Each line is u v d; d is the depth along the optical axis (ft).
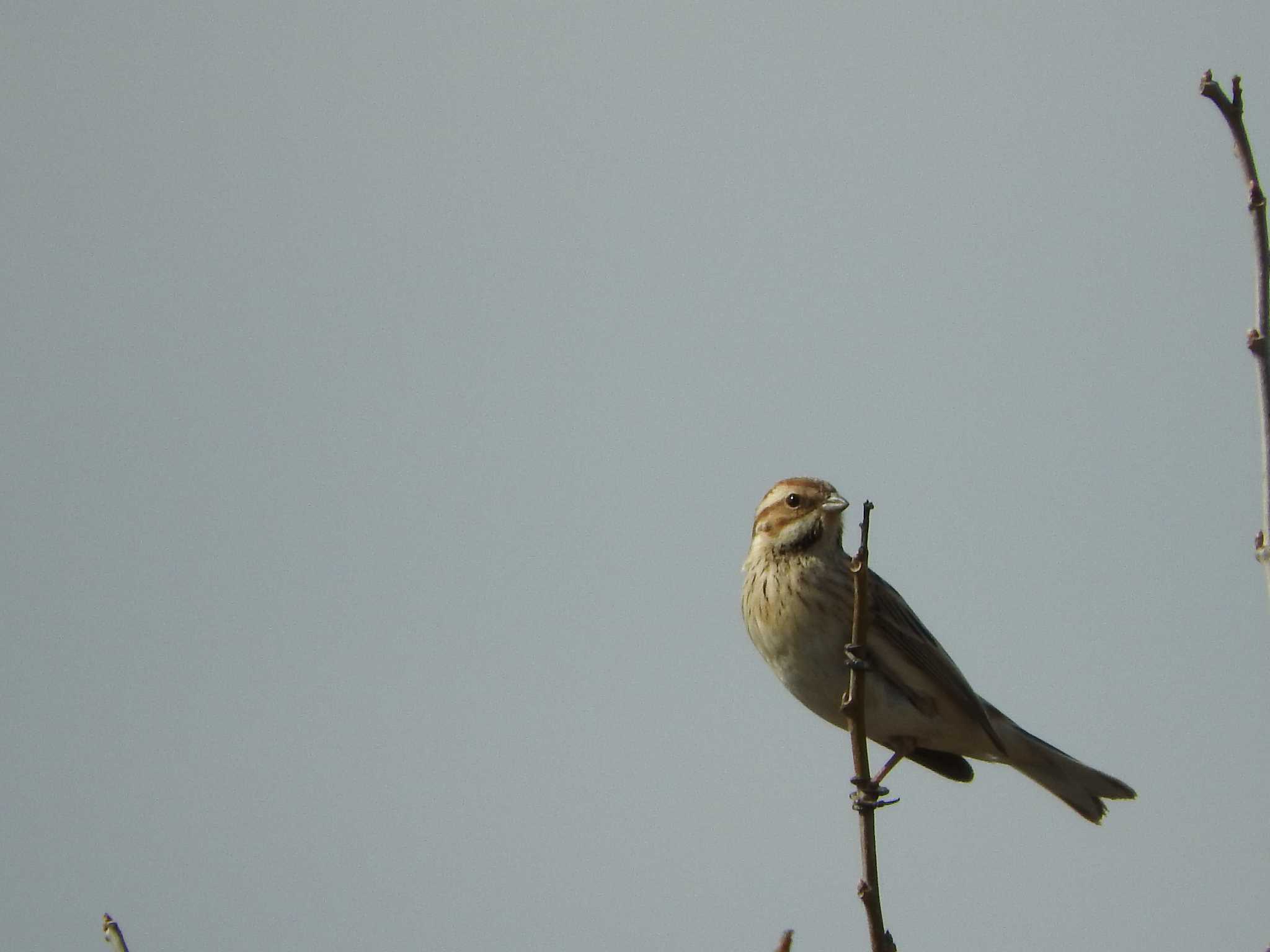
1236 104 27.63
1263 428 26.63
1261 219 27.27
